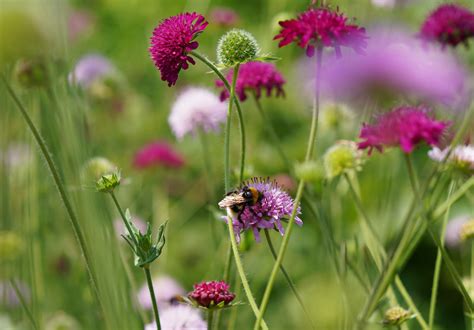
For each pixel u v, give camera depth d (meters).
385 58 0.56
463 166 0.63
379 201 0.73
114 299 0.59
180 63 0.61
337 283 0.61
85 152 0.60
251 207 0.60
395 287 0.82
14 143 0.72
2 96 0.64
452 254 0.84
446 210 0.64
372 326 0.65
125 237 0.58
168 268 0.89
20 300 0.64
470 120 0.63
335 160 0.66
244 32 0.62
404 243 0.62
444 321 0.81
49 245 0.76
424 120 0.59
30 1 0.52
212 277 0.72
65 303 0.74
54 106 0.60
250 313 0.73
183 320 0.65
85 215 0.59
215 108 0.81
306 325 0.62
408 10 0.82
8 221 0.69
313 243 0.79
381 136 0.60
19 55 0.52
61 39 0.53
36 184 0.73
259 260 0.80
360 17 0.78
